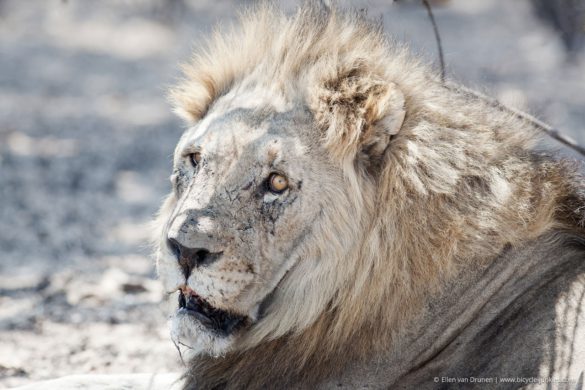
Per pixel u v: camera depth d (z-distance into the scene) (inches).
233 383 335.0
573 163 349.1
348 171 319.0
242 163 315.9
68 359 460.1
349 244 318.7
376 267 317.1
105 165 1064.8
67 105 1469.0
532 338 309.4
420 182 315.9
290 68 332.5
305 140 319.0
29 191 927.7
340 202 318.0
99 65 1854.1
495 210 321.1
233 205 312.5
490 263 323.9
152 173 1031.0
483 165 324.5
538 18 1632.6
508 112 361.4
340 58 331.3
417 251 315.9
